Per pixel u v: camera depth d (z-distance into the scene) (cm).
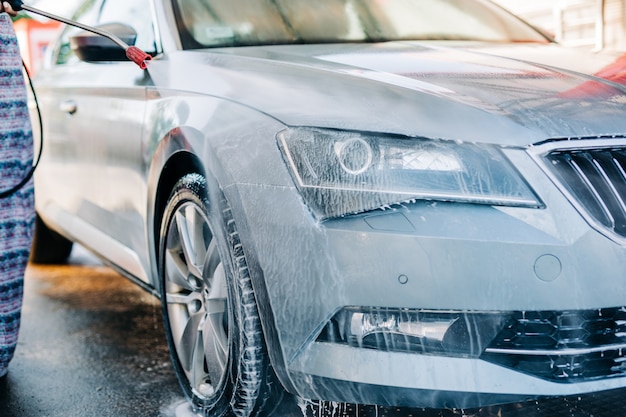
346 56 278
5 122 300
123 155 328
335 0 351
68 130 390
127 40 319
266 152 238
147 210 311
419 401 222
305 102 243
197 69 292
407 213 219
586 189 221
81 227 389
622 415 265
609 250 216
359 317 222
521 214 216
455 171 221
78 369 345
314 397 230
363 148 226
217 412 271
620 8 743
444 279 215
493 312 217
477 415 269
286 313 229
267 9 337
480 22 371
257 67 274
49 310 435
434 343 221
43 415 299
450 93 236
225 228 250
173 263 297
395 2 364
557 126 225
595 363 229
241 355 249
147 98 311
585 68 270
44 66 458
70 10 457
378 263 217
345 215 223
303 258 225
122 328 401
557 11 815
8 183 305
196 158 273
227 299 255
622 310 219
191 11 332
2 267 310
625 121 230
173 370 342
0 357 322
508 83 247
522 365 224
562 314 218
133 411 300
